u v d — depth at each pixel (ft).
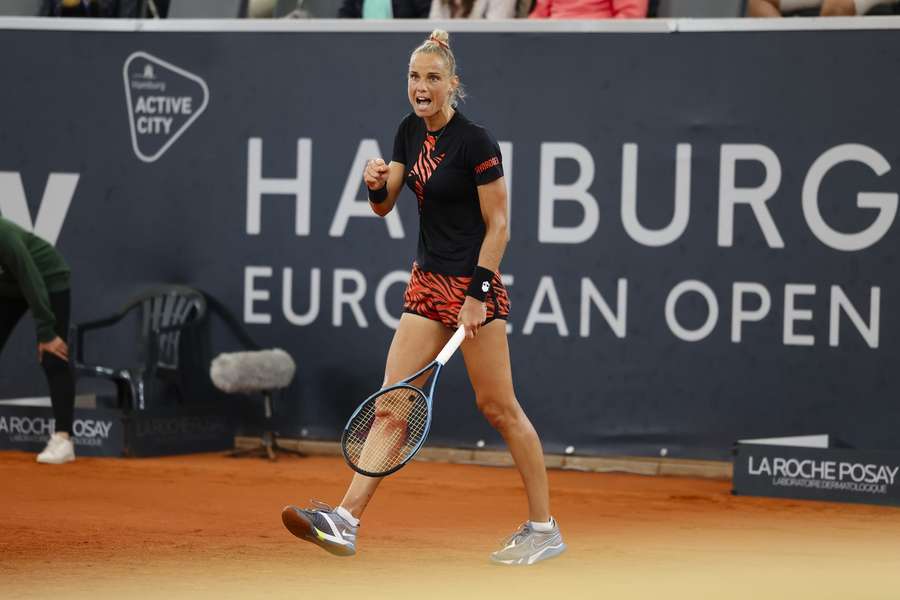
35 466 89.92
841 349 90.89
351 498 54.65
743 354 92.58
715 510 76.79
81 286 104.47
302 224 100.63
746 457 82.89
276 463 94.89
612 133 94.53
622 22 93.97
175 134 102.78
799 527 70.44
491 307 54.03
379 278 99.35
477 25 96.63
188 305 103.14
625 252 94.58
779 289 91.86
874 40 89.71
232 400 102.58
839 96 90.43
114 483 82.79
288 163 100.78
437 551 59.00
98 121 104.01
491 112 96.63
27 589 48.96
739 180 92.38
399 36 98.48
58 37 104.27
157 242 103.24
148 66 103.04
